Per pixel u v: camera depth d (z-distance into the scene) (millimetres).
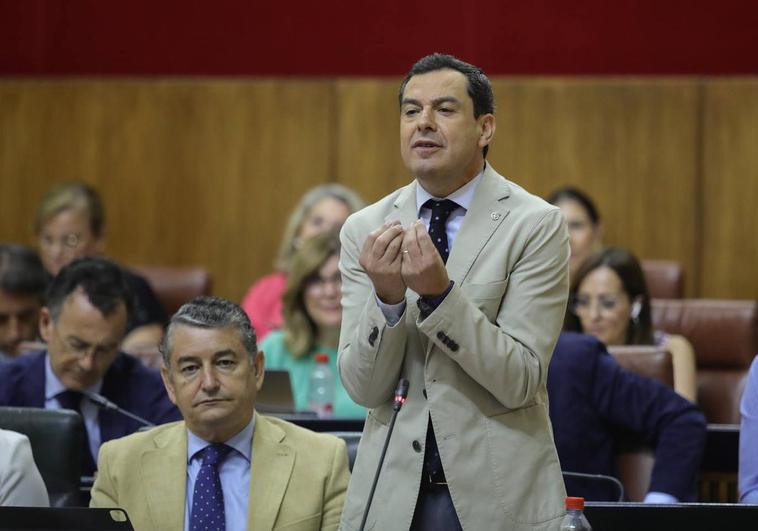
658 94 20453
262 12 21125
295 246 17094
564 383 11398
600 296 14242
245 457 9023
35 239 20969
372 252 7047
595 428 11383
